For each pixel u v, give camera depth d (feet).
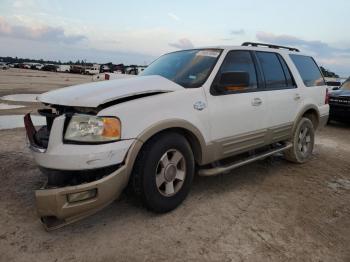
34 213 10.96
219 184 14.32
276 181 15.10
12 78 103.14
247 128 13.69
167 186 11.02
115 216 10.93
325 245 9.80
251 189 13.91
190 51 14.51
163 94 10.91
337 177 16.17
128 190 11.27
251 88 14.15
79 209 9.05
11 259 8.49
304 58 18.49
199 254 8.99
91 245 9.23
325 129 31.24
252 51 14.73
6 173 14.52
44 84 78.84
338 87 36.22
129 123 9.76
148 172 10.27
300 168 17.38
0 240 9.30
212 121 12.12
